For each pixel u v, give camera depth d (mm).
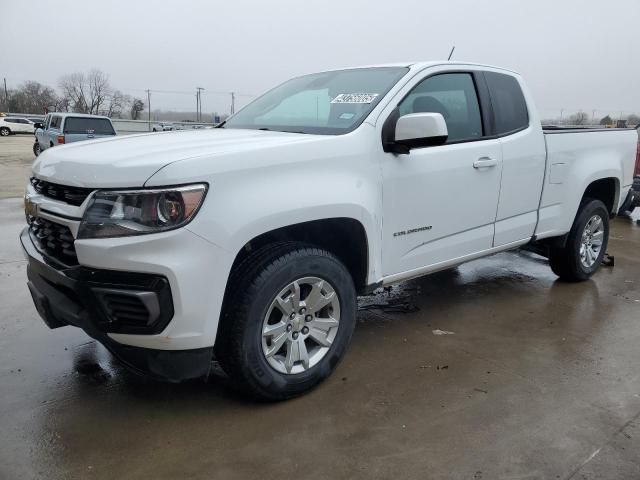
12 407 2846
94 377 3184
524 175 4148
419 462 2434
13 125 42594
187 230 2363
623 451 2518
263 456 2469
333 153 2904
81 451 2494
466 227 3781
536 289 4957
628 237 7324
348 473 2359
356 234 3100
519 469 2389
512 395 3018
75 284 2477
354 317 3137
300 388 2922
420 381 3174
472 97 3863
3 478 2307
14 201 9930
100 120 16719
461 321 4148
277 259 2695
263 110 3914
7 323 3977
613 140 5090
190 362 2523
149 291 2359
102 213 2373
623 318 4227
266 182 2615
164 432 2645
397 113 3287
